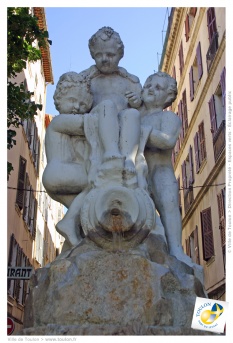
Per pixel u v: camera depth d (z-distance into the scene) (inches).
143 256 145.5
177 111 948.6
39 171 940.0
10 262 661.3
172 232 172.4
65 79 182.1
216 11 672.4
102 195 152.8
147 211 156.9
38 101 930.7
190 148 826.8
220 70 653.3
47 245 1139.9
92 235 153.6
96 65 195.3
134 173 159.9
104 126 164.7
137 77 198.5
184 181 866.1
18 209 716.0
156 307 139.3
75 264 145.8
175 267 153.2
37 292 147.9
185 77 877.8
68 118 173.9
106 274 143.4
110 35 190.2
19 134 729.0
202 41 755.4
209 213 684.7
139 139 169.5
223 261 614.5
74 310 140.2
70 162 173.9
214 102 672.4
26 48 347.9
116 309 139.8
